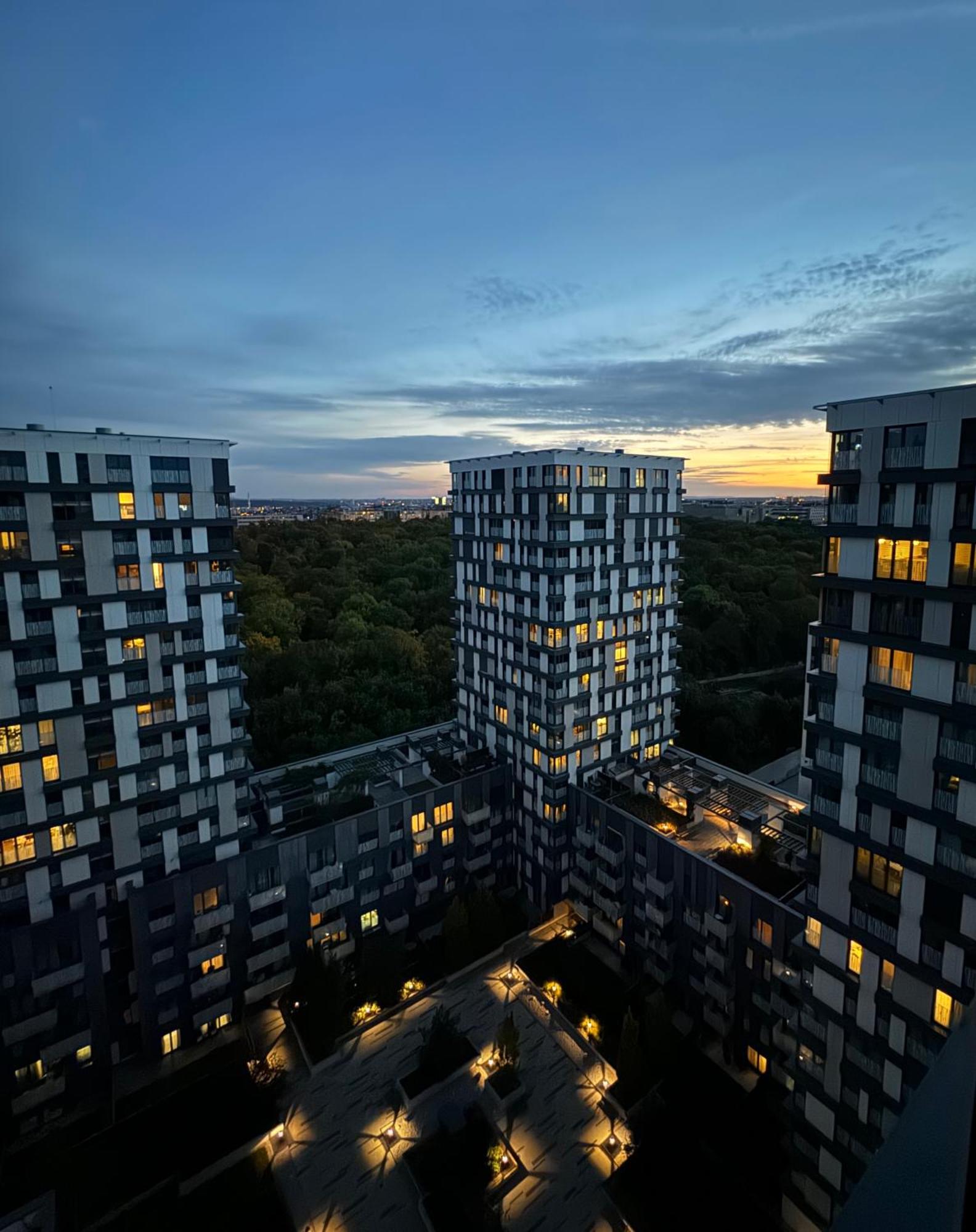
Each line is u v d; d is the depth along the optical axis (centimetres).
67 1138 4197
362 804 5531
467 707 6969
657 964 5003
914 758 2794
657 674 6456
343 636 10156
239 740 4856
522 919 6031
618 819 5294
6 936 4081
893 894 2936
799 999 3759
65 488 4072
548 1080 4534
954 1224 547
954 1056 719
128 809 4497
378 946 5084
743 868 4622
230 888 4812
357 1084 4556
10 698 4041
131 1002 4694
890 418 2745
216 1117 4228
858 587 2906
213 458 4606
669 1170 3769
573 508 5519
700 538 15100
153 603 4469
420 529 17825
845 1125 3228
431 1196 3775
